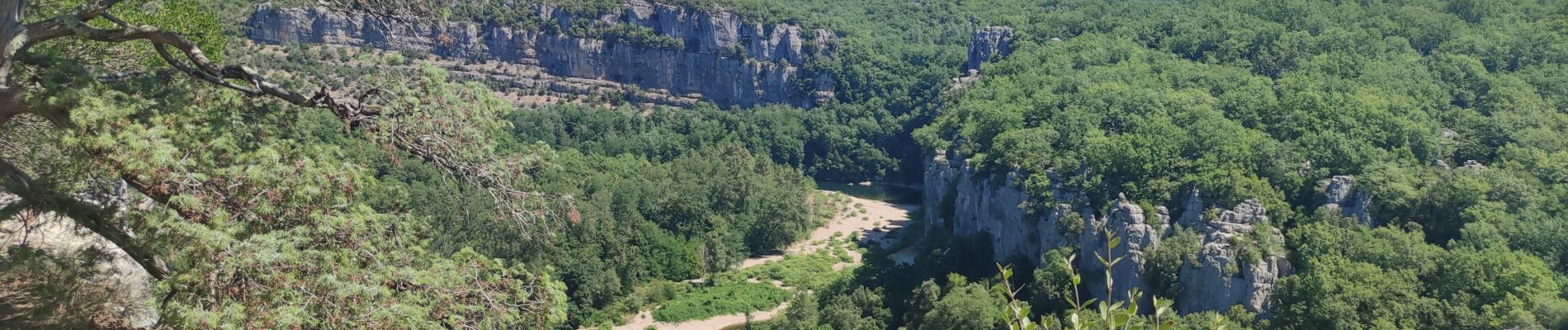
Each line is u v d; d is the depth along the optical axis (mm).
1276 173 102188
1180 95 134125
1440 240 95812
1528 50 151875
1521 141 112750
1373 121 114375
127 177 27969
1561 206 97000
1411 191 95750
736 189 152625
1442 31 167125
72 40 38875
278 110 33062
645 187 148625
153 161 26812
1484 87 136875
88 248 32000
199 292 26266
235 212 28234
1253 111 123938
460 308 30172
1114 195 103750
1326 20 177750
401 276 29734
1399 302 81125
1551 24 165250
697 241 136250
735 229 145750
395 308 27953
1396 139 112500
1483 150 113438
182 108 29734
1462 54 151375
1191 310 91375
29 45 29516
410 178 127375
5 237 33906
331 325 27109
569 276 112562
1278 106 123125
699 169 173000
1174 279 92562
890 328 106312
